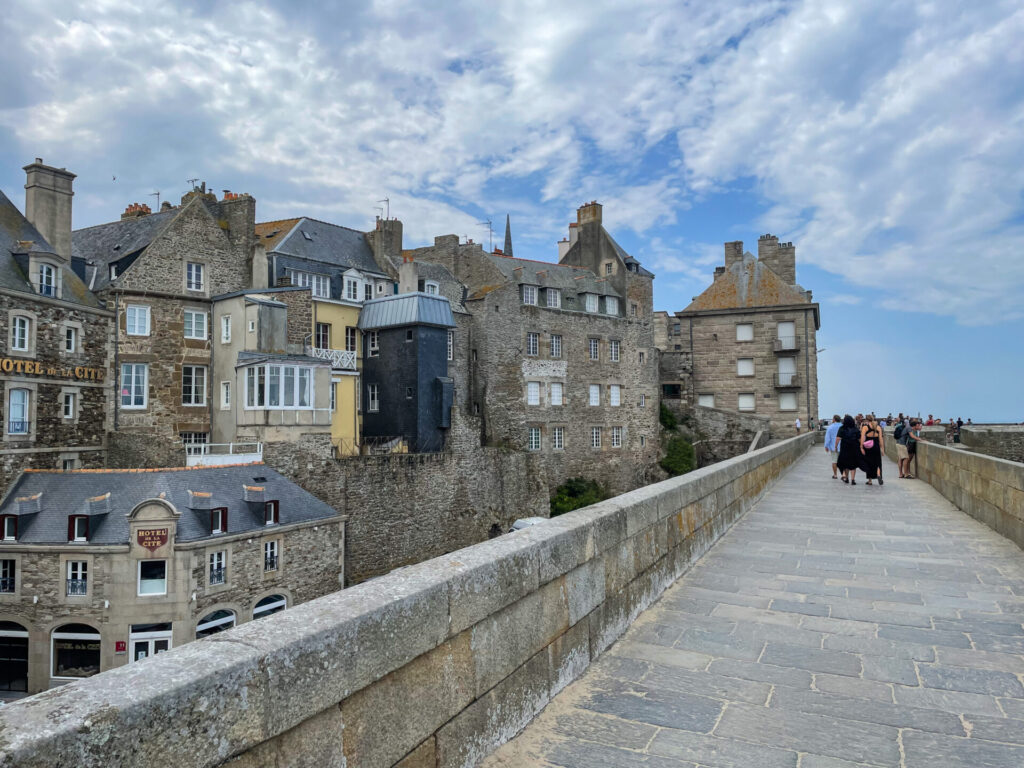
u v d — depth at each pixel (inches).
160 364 1095.0
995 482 400.2
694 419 2020.2
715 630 220.1
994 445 1224.8
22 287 906.7
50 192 1063.6
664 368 2194.9
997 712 159.8
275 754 87.3
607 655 197.6
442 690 121.6
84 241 1322.6
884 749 141.9
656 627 223.1
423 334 1341.0
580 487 1668.3
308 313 1242.0
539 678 159.6
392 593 113.6
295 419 1063.6
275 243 1338.6
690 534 313.9
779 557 328.8
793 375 1967.3
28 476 875.4
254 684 83.9
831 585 276.4
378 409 1380.4
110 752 67.5
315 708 92.6
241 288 1224.8
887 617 233.9
